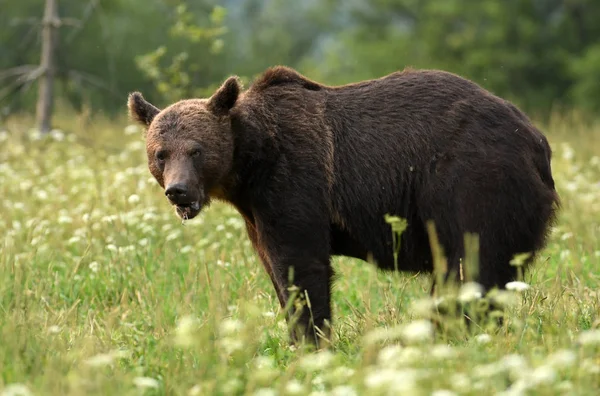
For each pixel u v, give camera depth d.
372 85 11.63
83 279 14.15
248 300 11.49
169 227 15.76
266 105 11.45
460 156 10.75
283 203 11.08
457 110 10.99
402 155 11.12
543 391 7.48
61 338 10.22
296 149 11.19
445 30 59.53
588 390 7.59
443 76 11.39
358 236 11.48
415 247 11.31
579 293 11.15
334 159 11.32
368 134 11.31
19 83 26.50
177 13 26.12
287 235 11.07
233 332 9.70
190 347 9.13
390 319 10.82
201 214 16.97
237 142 11.28
